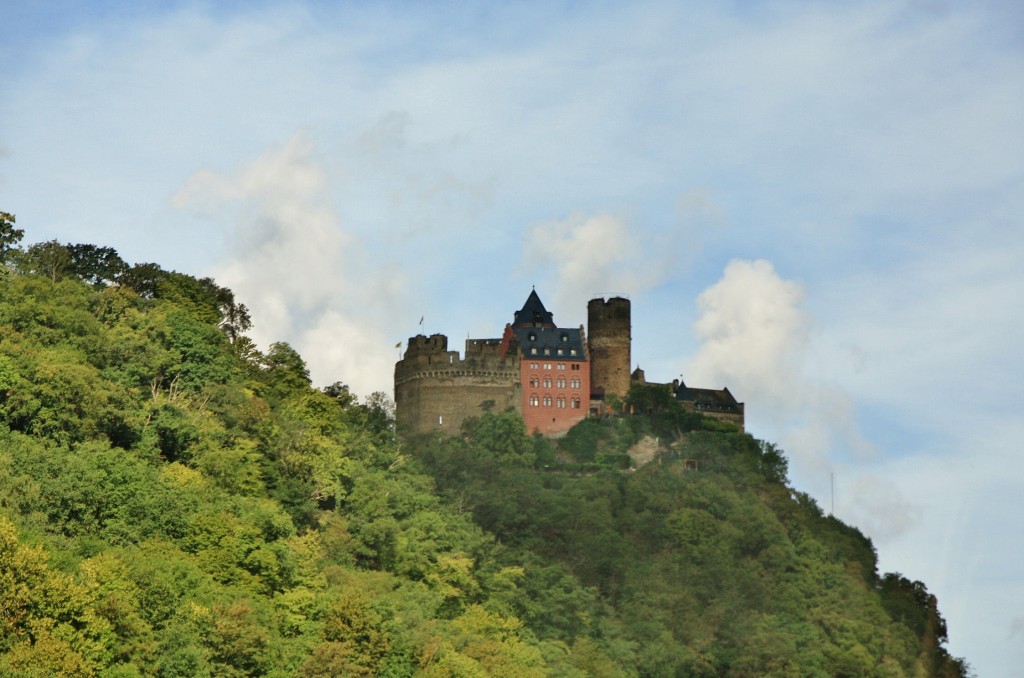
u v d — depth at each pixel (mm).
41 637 181625
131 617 195000
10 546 186500
